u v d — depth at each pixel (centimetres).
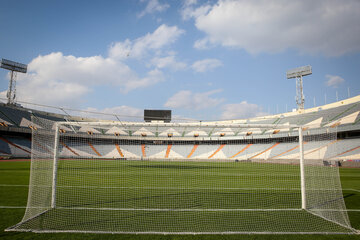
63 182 1155
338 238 443
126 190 944
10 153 3284
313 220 553
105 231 461
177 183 1177
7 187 969
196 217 568
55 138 655
